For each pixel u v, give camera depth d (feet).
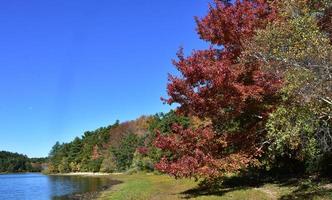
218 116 79.87
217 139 80.33
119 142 402.31
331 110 47.34
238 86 74.23
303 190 66.39
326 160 75.92
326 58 45.27
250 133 80.23
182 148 81.25
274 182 82.74
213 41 82.64
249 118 82.58
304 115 47.57
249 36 76.54
